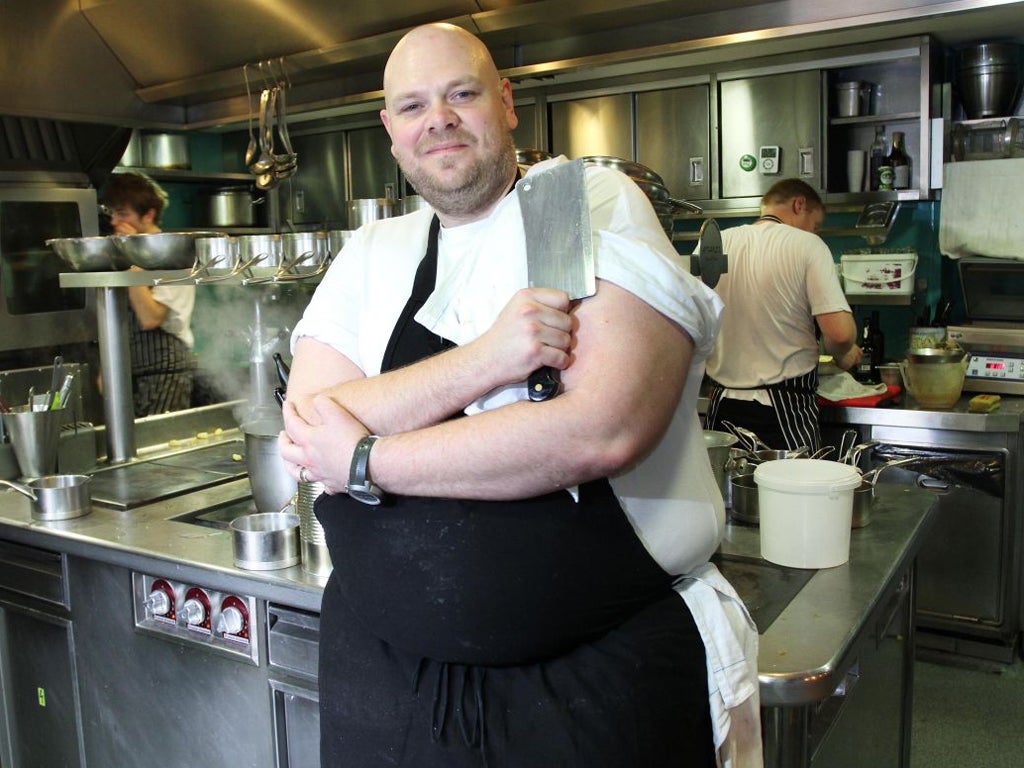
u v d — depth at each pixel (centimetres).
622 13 303
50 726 225
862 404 354
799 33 295
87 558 205
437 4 312
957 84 403
